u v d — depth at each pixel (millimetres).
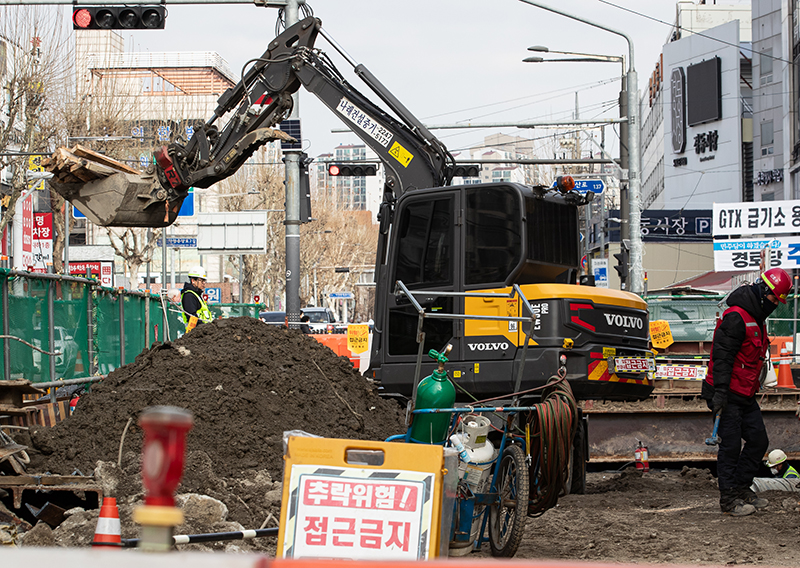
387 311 14555
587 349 13062
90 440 10391
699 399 19047
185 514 8484
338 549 5809
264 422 11031
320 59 16891
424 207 14477
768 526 11305
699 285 52375
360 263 126938
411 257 14461
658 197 135375
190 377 11281
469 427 9109
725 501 12367
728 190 108750
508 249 13641
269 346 12531
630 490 15938
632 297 14133
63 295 16359
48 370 15398
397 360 14359
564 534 10828
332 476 5953
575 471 13758
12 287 13969
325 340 30312
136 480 9430
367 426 12375
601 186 33562
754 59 101188
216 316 36281
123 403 10789
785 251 37312
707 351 21625
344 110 16500
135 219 16594
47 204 60062
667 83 119750
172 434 2785
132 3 20109
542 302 13094
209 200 88188
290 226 26562
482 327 13531
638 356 13758
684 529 11164
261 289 86250
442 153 16062
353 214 128250
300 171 26609
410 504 5871
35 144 47656
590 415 18422
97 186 16406
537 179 74812
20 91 45000
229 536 6641
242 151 16484
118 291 19984
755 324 12305
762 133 100312
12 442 10109
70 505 9594
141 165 51969
